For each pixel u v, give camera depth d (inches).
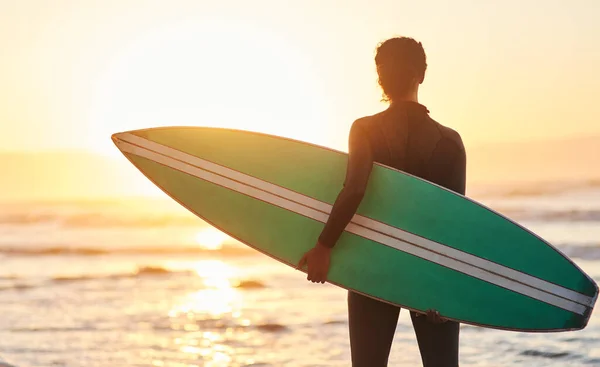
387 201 109.0
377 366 107.3
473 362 310.5
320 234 109.2
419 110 106.7
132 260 904.9
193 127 128.0
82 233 1378.0
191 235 1315.2
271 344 369.4
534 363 305.3
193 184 125.6
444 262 108.6
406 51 105.4
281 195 119.6
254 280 650.8
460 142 108.0
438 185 106.9
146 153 129.3
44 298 564.7
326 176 118.1
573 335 346.3
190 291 602.5
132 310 496.4
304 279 642.2
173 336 397.1
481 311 107.8
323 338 378.9
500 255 109.1
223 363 329.7
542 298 108.4
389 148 105.8
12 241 1210.6
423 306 107.1
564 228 1039.6
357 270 108.9
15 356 343.3
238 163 123.8
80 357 341.4
